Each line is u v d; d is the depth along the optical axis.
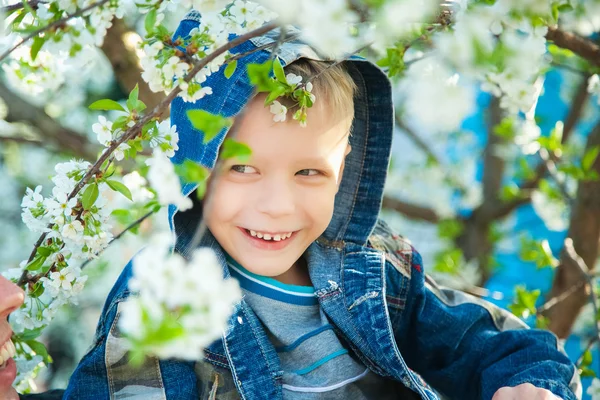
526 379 1.61
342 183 1.77
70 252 1.48
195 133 1.50
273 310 1.62
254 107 1.47
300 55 1.49
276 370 1.54
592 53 1.71
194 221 1.60
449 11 1.22
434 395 1.62
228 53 1.36
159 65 1.29
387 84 1.72
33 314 1.52
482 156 3.50
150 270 0.96
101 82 3.59
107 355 1.50
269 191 1.49
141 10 1.28
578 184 2.58
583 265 2.18
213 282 0.96
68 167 1.46
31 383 1.72
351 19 1.11
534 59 1.16
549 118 3.37
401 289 1.78
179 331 0.93
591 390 1.94
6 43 1.49
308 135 1.49
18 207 4.00
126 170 2.33
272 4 1.02
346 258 1.73
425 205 3.58
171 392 1.52
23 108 2.88
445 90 1.20
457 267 2.89
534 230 3.83
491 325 1.81
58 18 1.27
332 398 1.59
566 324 2.55
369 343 1.62
